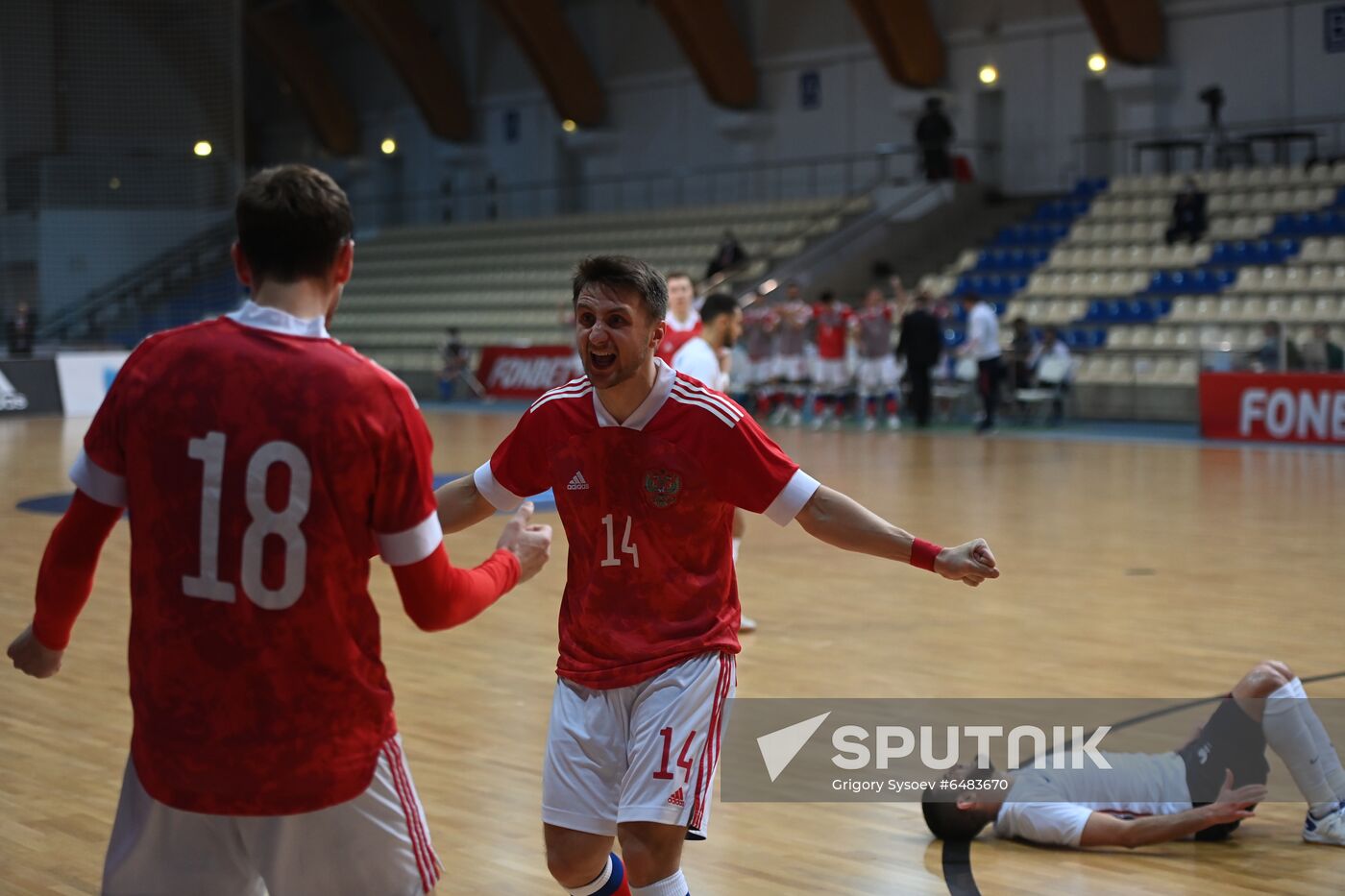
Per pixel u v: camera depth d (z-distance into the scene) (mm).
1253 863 3605
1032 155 23625
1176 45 22031
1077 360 18391
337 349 2215
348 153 34344
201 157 28000
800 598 7332
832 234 22812
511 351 23156
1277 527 9602
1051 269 20531
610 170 29469
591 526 2791
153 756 2205
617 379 2689
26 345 24250
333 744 2199
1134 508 10586
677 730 2693
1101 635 6344
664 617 2771
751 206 24969
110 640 6438
